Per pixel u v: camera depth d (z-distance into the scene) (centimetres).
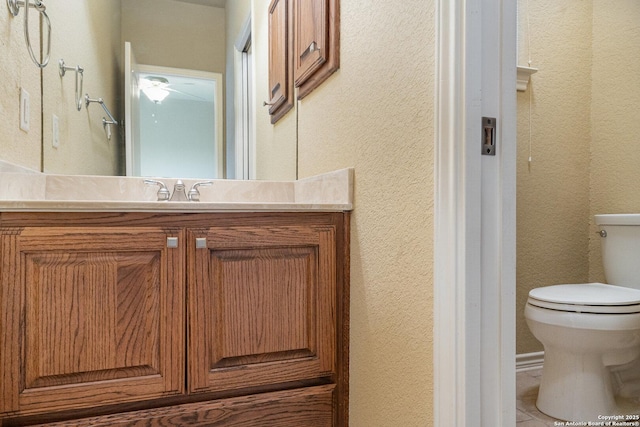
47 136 139
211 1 175
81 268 95
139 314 100
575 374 148
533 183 195
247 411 110
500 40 77
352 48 122
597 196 204
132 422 99
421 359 87
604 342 139
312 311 117
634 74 190
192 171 169
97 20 154
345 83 127
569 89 202
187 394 104
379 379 104
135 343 100
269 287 112
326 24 137
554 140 199
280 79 180
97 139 153
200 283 105
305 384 118
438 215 79
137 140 161
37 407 92
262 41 182
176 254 103
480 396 74
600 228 189
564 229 201
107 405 98
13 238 90
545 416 152
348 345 122
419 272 88
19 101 120
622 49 195
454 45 76
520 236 193
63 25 143
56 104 142
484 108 76
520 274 194
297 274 116
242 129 176
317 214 119
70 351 95
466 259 74
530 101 194
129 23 162
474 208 74
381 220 105
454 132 75
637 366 173
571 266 202
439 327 79
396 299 97
